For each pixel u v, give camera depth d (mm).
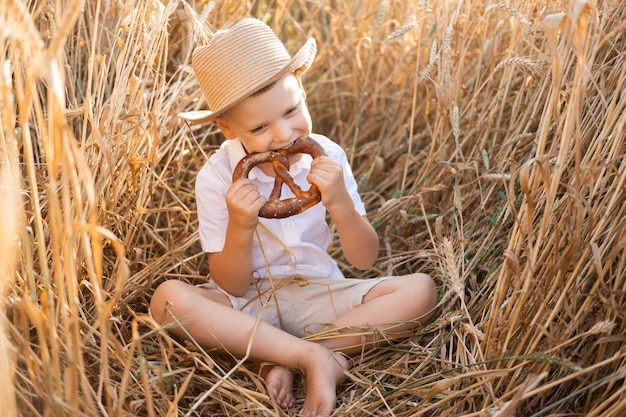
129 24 2115
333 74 2912
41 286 1771
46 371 1325
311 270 2104
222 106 1807
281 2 2873
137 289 2031
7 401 1215
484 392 1621
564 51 1490
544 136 1525
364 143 2922
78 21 2264
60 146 1222
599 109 1871
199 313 1827
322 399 1720
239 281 1973
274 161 1859
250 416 1676
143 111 2133
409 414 1678
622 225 1604
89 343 1769
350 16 2963
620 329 1578
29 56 1438
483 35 2414
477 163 2377
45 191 1833
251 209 1823
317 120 2996
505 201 2094
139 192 2119
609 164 1604
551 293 1582
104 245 2014
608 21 1978
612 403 1559
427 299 1930
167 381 1699
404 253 2369
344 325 1909
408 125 2740
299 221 2082
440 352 1901
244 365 1926
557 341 1549
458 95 2469
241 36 1794
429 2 2385
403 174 2623
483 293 1975
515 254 1618
